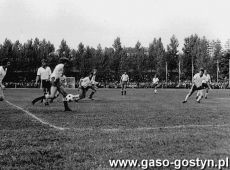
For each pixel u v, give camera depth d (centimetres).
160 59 8406
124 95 2947
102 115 1202
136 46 8706
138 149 639
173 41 8669
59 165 543
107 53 8231
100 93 3409
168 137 750
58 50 8225
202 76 1933
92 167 531
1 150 629
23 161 562
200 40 8831
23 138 734
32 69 7812
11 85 6700
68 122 1001
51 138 735
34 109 1412
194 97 2609
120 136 762
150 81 8062
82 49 8181
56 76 1363
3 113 1242
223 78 8694
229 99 2375
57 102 1872
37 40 8288
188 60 8681
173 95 2981
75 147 652
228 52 8869
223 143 690
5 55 7669
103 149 638
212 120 1076
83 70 8031
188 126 929
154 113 1287
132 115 1206
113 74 8100
